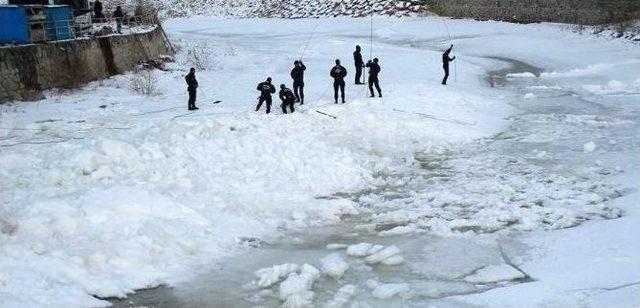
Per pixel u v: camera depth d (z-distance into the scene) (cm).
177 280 877
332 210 1173
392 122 1833
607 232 991
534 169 1451
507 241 1016
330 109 1950
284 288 825
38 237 924
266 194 1234
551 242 989
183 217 1038
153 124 1691
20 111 2002
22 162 1330
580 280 823
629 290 768
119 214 1002
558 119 1998
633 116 1997
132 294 838
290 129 1717
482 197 1253
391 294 824
